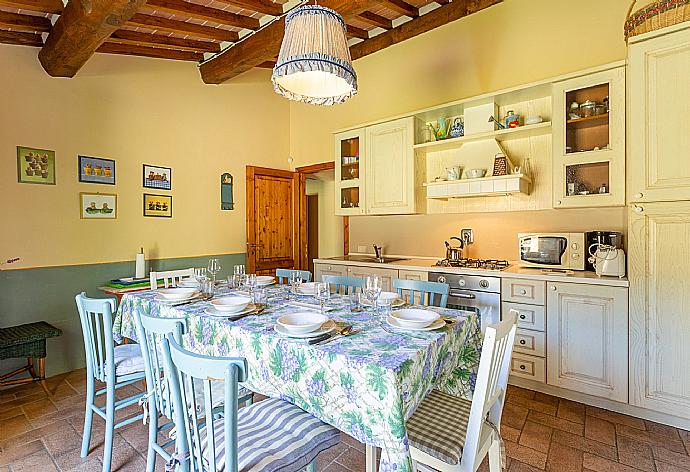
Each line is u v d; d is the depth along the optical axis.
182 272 3.16
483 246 3.74
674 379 2.35
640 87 2.42
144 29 3.55
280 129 5.31
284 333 1.61
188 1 3.32
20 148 3.25
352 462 2.11
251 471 1.24
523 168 3.36
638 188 2.43
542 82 3.00
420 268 3.45
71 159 3.52
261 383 1.65
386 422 1.25
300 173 5.41
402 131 3.84
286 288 2.75
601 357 2.59
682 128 2.29
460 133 3.64
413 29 4.15
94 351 2.16
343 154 4.43
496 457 1.64
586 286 2.63
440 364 1.59
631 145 2.46
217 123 4.61
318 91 2.25
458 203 3.88
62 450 2.22
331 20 1.91
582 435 2.34
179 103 4.27
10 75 3.20
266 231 5.06
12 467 2.06
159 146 4.11
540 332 2.83
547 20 3.38
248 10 3.49
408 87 4.27
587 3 3.18
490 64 3.69
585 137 2.88
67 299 3.51
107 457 2.00
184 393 1.32
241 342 1.71
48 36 3.18
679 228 2.31
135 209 3.93
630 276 2.47
